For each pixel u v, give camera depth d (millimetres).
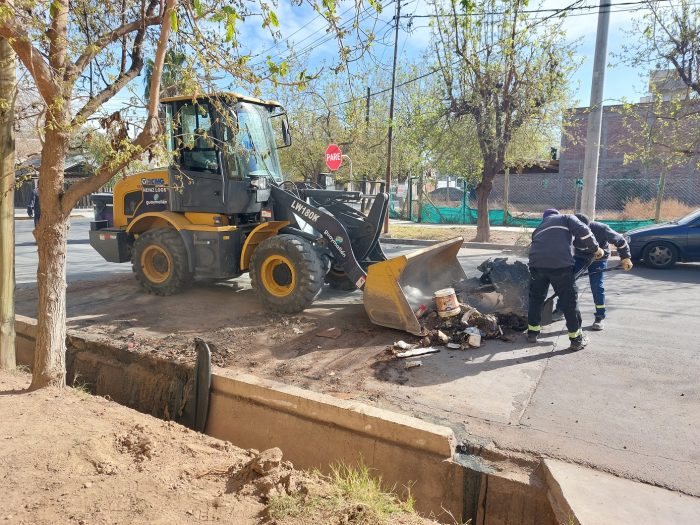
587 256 5766
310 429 4043
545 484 3148
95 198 9266
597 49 11219
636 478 3113
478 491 3303
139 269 7691
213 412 4680
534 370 4832
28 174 4734
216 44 3867
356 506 2773
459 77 13688
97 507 2730
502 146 13945
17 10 3473
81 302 7520
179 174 6848
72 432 3588
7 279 5039
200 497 2846
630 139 12984
